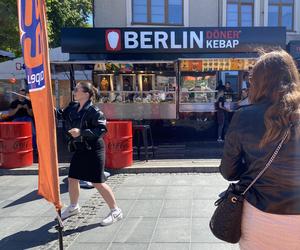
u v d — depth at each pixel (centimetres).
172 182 724
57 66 1213
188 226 493
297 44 1234
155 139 1205
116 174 798
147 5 1767
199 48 1190
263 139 204
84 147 504
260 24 1848
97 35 1183
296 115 202
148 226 497
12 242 464
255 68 220
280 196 203
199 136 1221
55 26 2786
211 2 1816
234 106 1189
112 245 443
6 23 1812
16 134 834
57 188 328
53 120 318
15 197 656
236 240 226
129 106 1177
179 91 1202
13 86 1806
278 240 204
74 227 503
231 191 223
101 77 1187
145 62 1123
